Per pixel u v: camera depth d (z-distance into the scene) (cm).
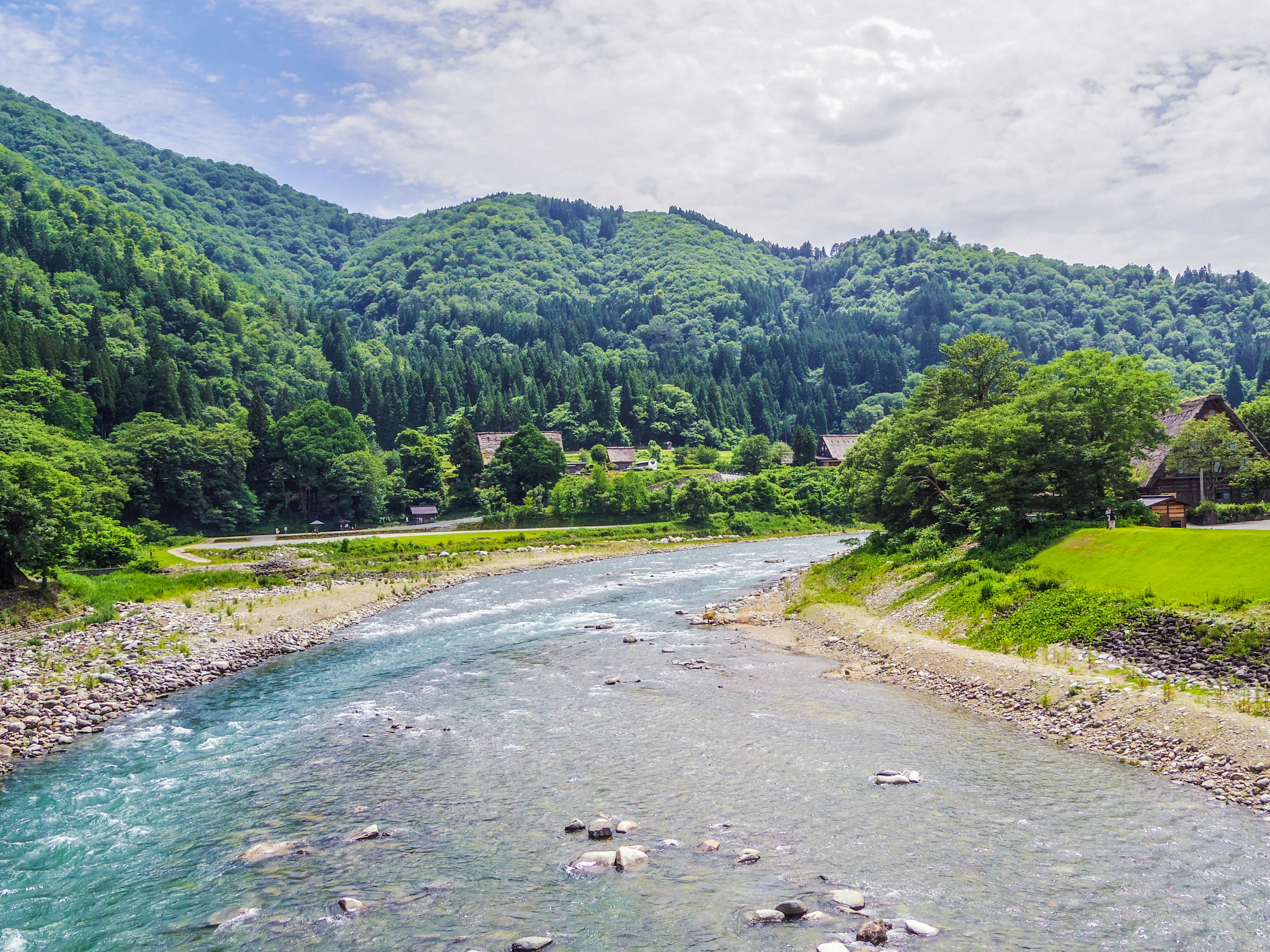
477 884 1809
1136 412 5000
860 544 10019
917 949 1488
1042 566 4284
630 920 1630
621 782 2397
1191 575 3438
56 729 3034
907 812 2138
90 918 1723
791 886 1753
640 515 12762
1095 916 1602
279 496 12769
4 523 4581
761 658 4053
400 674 3884
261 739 2927
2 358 11869
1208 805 2120
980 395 6694
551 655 4184
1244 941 1503
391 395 19150
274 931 1639
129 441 10988
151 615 4941
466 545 9719
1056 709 2894
